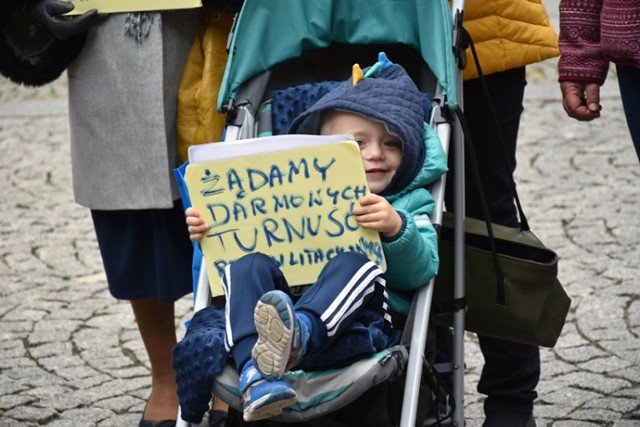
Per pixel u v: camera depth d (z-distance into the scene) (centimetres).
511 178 472
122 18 485
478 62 457
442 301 466
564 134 1005
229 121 452
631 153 948
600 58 473
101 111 495
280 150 401
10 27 493
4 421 554
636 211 816
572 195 855
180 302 707
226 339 373
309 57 489
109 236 517
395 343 400
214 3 483
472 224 473
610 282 697
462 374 448
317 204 399
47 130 1090
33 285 735
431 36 452
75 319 681
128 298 520
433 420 427
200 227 403
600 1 471
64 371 614
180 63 496
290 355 357
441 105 439
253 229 403
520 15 480
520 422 504
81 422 555
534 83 1166
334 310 372
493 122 491
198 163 402
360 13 472
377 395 394
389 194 422
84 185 507
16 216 867
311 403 371
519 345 495
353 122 422
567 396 562
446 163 423
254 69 462
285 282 399
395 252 395
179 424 390
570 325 643
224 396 375
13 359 628
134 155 492
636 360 597
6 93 1223
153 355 537
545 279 454
